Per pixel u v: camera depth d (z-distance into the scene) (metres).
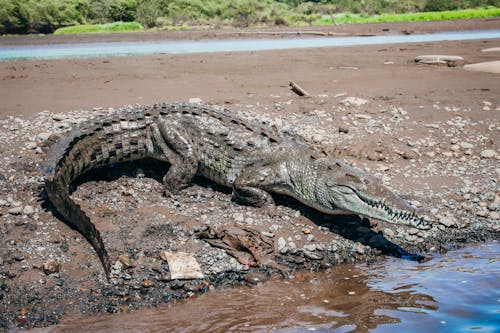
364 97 9.22
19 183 6.45
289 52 15.85
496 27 30.47
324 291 5.62
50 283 5.50
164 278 5.59
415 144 7.70
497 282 5.76
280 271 5.80
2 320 5.23
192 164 6.53
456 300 5.53
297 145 6.51
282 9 42.88
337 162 6.25
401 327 5.22
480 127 8.19
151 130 6.66
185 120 6.68
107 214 6.16
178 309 5.39
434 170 7.28
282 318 5.29
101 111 8.29
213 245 5.91
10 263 5.63
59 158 6.15
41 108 8.43
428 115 8.44
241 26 34.62
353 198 6.07
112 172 6.72
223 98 9.06
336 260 5.98
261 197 6.37
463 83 10.32
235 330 5.16
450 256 6.15
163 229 6.02
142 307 5.39
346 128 7.85
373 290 5.64
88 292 5.46
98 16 34.78
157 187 6.61
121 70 11.80
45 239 5.87
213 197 6.54
